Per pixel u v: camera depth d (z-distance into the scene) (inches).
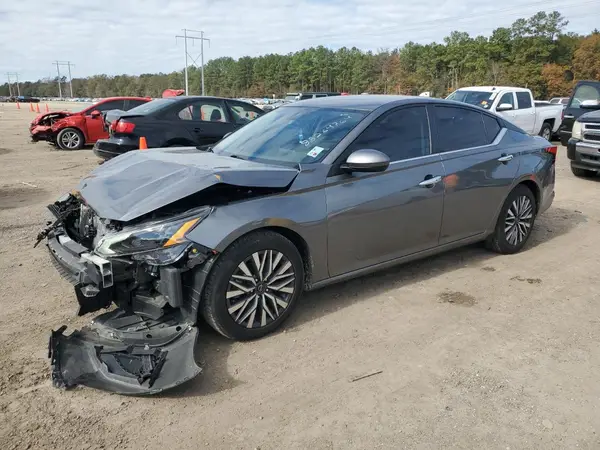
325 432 106.5
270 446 102.4
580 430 107.7
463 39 4020.7
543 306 166.1
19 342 139.0
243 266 134.0
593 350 139.4
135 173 149.5
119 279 124.0
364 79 4160.9
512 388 121.8
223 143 185.2
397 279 186.5
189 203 133.3
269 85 4837.6
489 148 197.3
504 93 560.7
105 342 125.3
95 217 146.3
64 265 133.0
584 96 467.5
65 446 101.3
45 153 545.0
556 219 275.6
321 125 166.9
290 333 146.3
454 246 191.8
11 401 114.4
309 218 144.2
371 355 135.6
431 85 3631.9
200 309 133.7
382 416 111.4
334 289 177.0
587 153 373.7
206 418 110.5
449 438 104.7
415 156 172.6
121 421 109.1
